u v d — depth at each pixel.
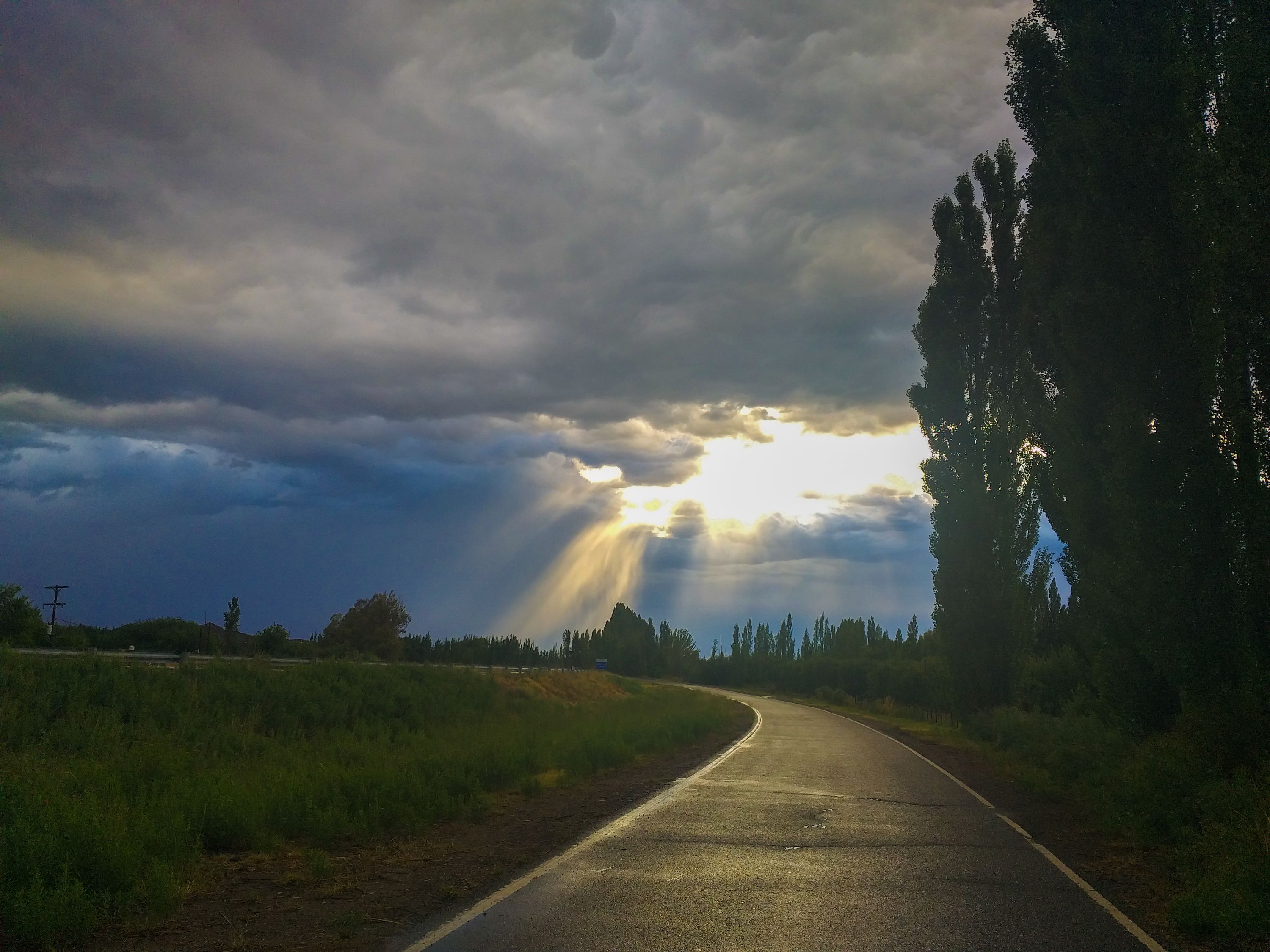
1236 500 11.68
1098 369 13.23
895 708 54.06
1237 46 10.91
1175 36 13.15
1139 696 14.17
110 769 10.91
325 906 7.02
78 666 18.16
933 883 8.26
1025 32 18.84
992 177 31.31
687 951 5.93
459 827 10.84
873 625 98.31
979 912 7.23
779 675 99.00
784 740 27.36
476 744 17.84
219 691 20.09
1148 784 11.42
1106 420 14.30
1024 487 29.23
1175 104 13.12
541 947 5.96
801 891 7.73
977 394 30.38
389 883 7.83
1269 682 11.17
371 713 23.41
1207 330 12.13
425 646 65.75
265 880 7.85
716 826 11.12
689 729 27.20
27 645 29.52
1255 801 9.48
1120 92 13.65
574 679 45.44
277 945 5.99
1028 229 16.55
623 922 6.60
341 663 27.30
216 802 9.39
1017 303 30.14
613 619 133.75
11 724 14.14
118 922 6.38
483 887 7.70
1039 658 34.25
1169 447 12.27
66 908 5.99
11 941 5.80
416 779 12.01
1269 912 6.89
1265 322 11.13
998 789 16.61
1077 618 17.16
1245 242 10.76
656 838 10.20
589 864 8.73
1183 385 12.32
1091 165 13.48
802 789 15.25
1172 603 11.75
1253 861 7.90
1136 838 10.77
